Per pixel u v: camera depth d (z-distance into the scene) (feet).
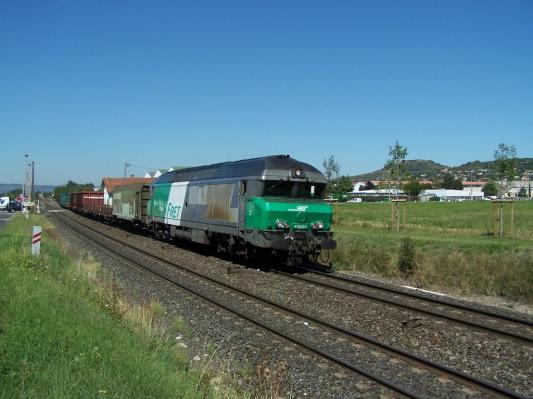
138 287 52.47
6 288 33.24
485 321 38.40
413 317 38.29
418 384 24.91
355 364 27.91
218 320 37.86
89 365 20.95
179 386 21.58
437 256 59.57
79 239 111.65
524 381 25.85
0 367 19.11
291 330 35.12
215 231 70.64
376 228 98.73
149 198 107.96
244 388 24.80
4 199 315.17
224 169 71.20
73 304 32.45
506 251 59.88
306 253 60.29
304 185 62.23
